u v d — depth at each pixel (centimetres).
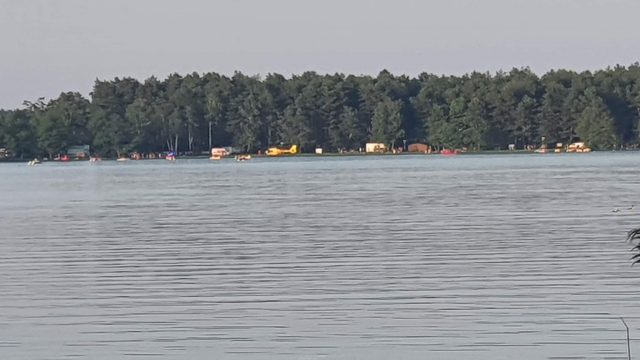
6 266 14288
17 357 9175
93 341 9656
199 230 18862
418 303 10956
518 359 8838
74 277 13162
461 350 9138
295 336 9700
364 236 17125
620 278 12138
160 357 9119
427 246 15538
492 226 18462
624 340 9300
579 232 17112
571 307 10581
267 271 13288
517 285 11838
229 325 10156
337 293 11594
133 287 12306
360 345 9362
